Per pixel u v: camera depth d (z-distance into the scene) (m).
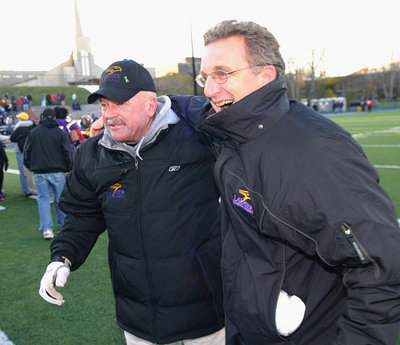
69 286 3.38
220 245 1.70
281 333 1.15
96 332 2.67
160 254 1.59
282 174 1.10
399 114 30.42
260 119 1.16
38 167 4.61
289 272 1.19
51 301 1.54
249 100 1.15
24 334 2.66
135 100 1.50
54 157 4.64
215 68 1.20
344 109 41.81
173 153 1.59
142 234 1.59
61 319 2.85
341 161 1.06
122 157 1.58
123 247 1.63
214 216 1.69
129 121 1.51
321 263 1.20
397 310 1.02
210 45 1.23
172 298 1.61
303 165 1.08
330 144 1.08
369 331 1.02
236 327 1.33
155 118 1.60
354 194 1.03
